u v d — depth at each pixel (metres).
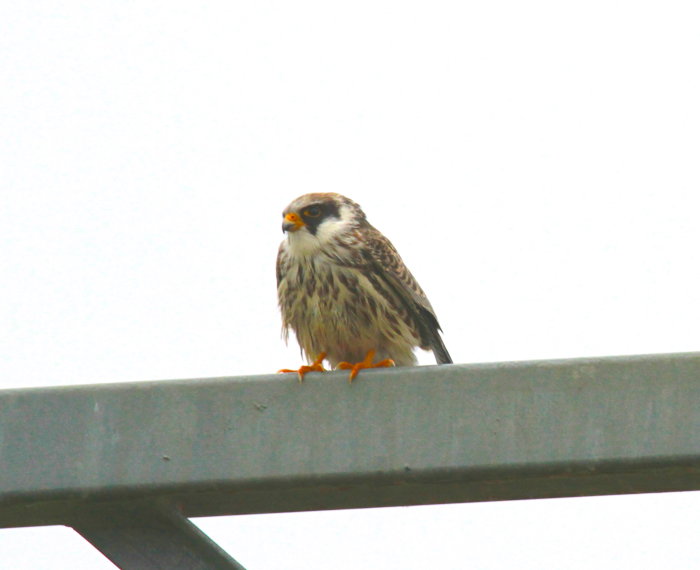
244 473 6.62
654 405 6.36
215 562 6.80
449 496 7.20
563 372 6.51
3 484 6.71
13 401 6.86
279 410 6.71
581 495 7.11
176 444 6.70
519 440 6.45
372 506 7.26
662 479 6.82
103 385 6.87
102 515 6.92
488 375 6.58
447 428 6.55
